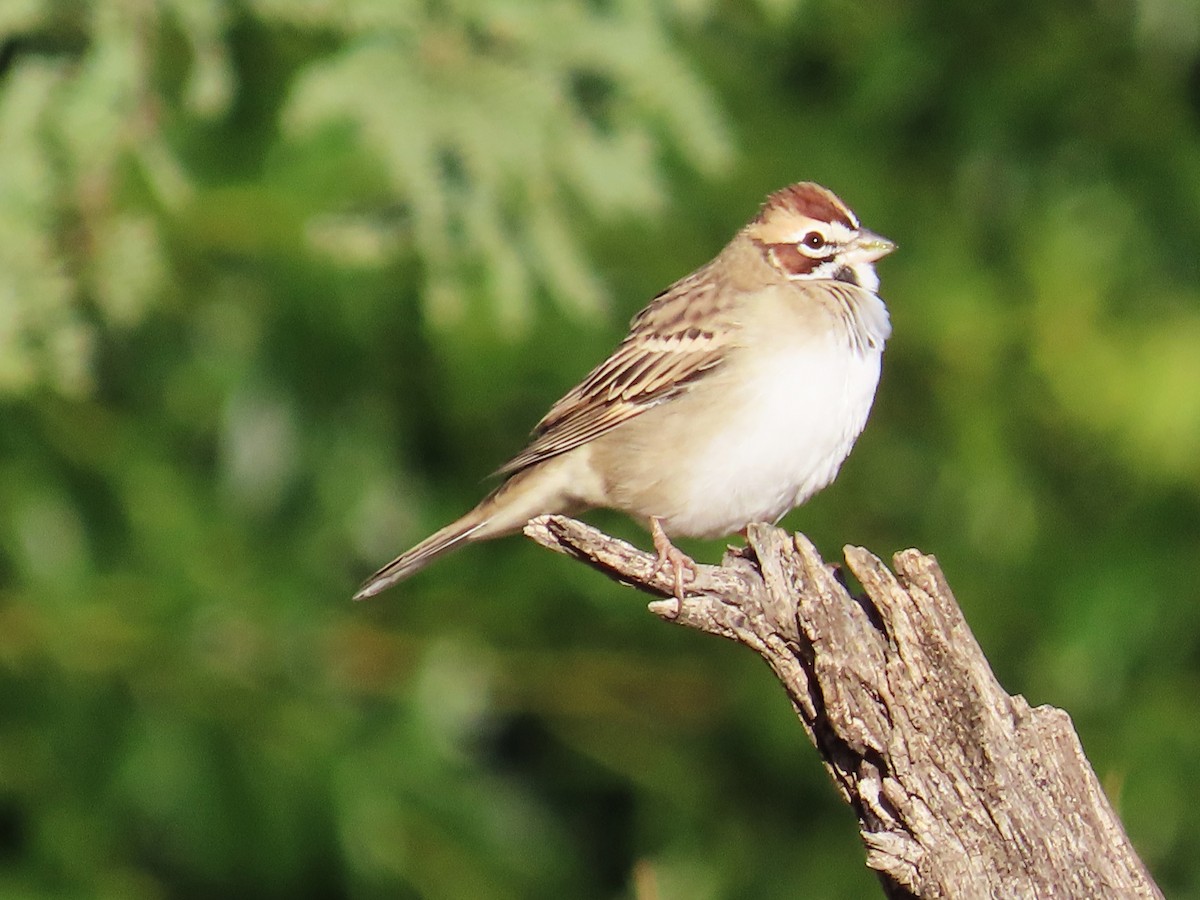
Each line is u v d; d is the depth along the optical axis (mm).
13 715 13078
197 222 12906
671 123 11055
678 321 9602
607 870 13930
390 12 10914
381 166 12734
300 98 10680
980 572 13820
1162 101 14633
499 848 13328
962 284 14094
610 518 13359
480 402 13492
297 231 12977
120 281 10562
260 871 13117
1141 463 13492
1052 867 6852
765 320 9484
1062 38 14703
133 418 13508
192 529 13383
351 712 13359
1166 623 13586
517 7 10961
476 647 13727
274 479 13555
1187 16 14320
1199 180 14461
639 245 13531
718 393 9484
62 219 10523
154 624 13172
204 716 13117
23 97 10484
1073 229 14297
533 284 11078
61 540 13211
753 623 7375
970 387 13930
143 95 10602
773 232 9844
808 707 7316
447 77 10914
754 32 14328
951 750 6898
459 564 13867
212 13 10711
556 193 10938
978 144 14602
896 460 14023
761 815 13906
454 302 10648
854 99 14625
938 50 14680
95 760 13070
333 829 13047
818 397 9453
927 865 6840
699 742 14000
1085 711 13484
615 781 14047
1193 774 13312
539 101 10883
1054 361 13719
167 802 13023
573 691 13914
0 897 12711
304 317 13375
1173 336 13703
